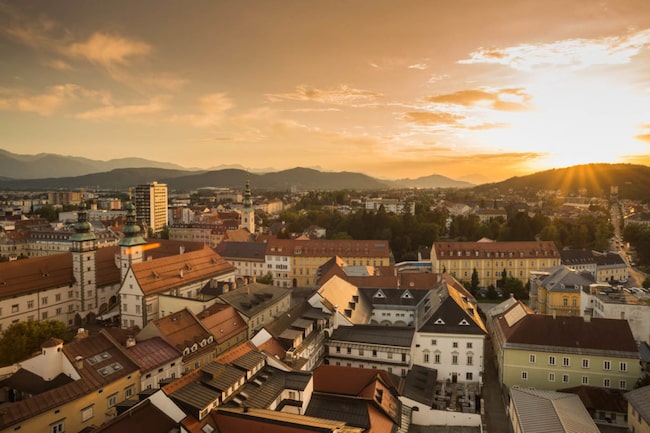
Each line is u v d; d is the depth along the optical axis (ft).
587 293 336.90
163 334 254.88
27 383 208.23
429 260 626.23
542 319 273.95
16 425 170.19
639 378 247.91
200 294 385.50
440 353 284.61
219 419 168.04
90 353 218.38
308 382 207.51
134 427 161.27
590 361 256.11
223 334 288.92
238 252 602.85
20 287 354.95
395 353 273.75
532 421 198.59
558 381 261.03
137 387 224.53
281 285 580.71
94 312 409.08
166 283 359.25
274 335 251.80
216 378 183.73
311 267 571.28
